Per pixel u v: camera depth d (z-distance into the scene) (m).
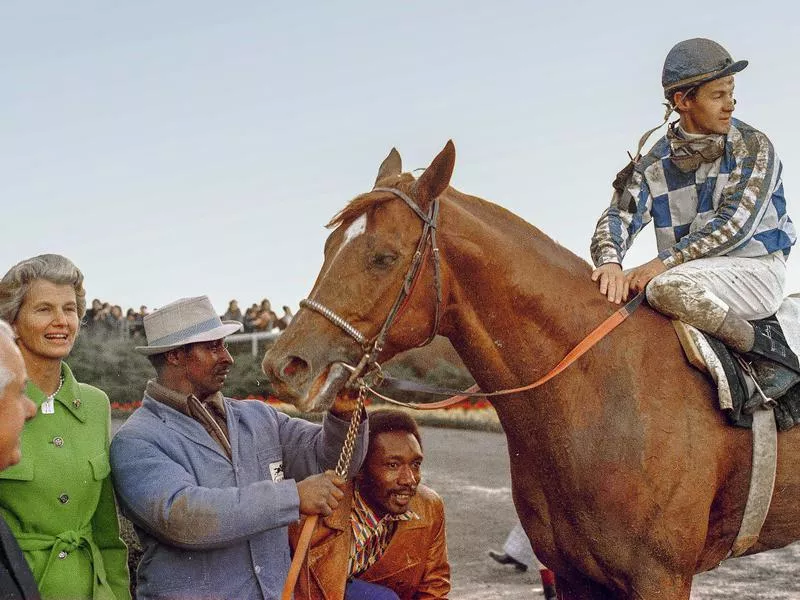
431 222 3.09
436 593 3.67
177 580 3.00
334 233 3.14
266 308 16.45
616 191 3.70
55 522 2.90
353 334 3.00
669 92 3.54
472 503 8.12
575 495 3.16
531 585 5.81
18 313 2.94
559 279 3.25
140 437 3.05
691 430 3.14
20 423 2.19
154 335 3.20
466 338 3.21
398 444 3.44
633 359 3.20
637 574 3.12
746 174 3.41
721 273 3.32
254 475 3.17
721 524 3.30
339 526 3.22
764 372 3.26
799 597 5.50
